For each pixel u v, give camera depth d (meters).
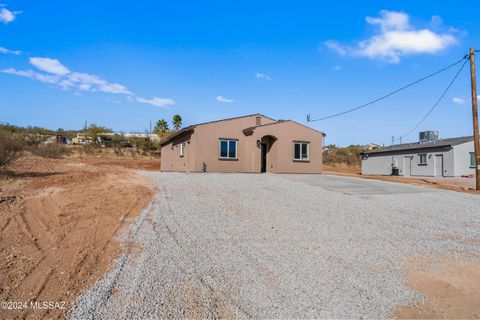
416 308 3.91
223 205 9.25
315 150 23.64
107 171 19.12
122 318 3.45
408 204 10.36
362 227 7.39
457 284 4.61
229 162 21.98
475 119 15.98
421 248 6.08
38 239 5.92
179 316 3.53
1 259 4.89
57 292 3.97
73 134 56.75
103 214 7.84
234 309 3.71
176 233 6.48
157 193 10.77
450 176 26.97
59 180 13.46
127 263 4.91
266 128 22.09
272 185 13.73
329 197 11.18
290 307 3.79
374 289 4.34
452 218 8.61
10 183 12.03
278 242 6.14
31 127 44.94
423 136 32.69
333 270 4.90
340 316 3.65
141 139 46.66
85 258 5.05
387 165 34.22
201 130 21.22
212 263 5.03
